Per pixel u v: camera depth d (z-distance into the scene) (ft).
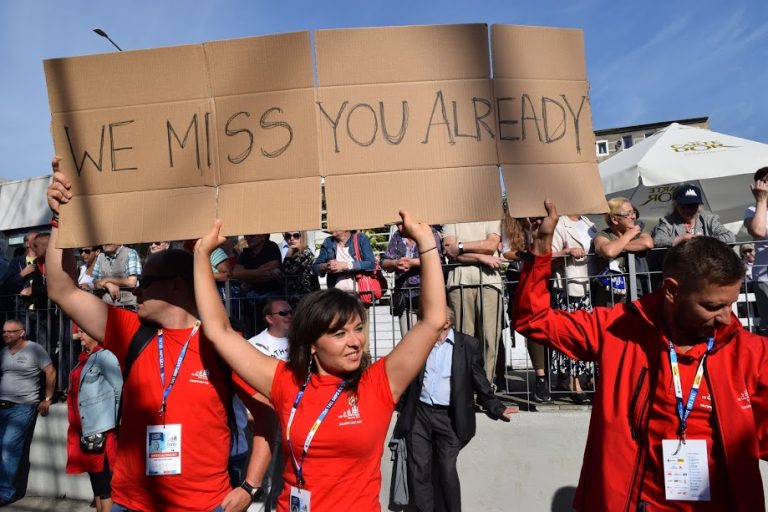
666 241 15.78
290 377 7.16
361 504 6.62
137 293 8.55
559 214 7.46
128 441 8.09
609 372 6.63
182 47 7.88
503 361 17.60
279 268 17.37
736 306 16.83
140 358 8.25
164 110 7.86
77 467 15.85
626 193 29.19
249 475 8.14
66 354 20.21
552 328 7.09
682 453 6.11
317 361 7.07
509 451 15.17
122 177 7.86
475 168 7.50
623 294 15.44
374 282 17.15
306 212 7.40
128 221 7.76
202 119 7.79
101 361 15.87
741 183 27.37
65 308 8.30
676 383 6.23
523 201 7.44
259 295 17.17
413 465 14.74
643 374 6.40
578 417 14.88
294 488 6.79
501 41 7.73
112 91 7.98
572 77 7.88
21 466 19.48
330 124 7.55
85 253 20.66
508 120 7.62
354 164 7.48
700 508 6.01
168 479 7.84
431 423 14.64
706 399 6.15
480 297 16.10
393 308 16.92
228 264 17.78
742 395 6.09
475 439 15.38
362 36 7.64
